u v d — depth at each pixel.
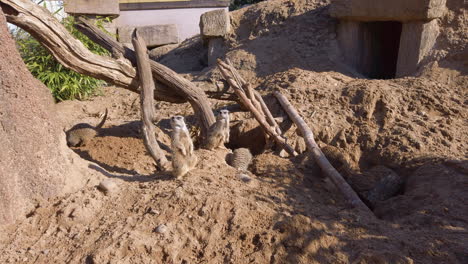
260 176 2.64
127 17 6.28
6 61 2.05
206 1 6.44
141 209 2.12
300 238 1.95
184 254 1.93
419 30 3.80
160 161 2.66
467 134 2.98
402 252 1.88
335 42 4.35
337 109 3.32
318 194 2.51
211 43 4.95
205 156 2.70
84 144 3.04
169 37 6.16
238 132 3.38
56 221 2.05
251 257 1.89
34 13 2.59
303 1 4.81
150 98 2.96
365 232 2.03
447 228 2.04
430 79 3.58
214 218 2.06
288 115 3.30
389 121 3.15
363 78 4.05
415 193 2.43
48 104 2.33
